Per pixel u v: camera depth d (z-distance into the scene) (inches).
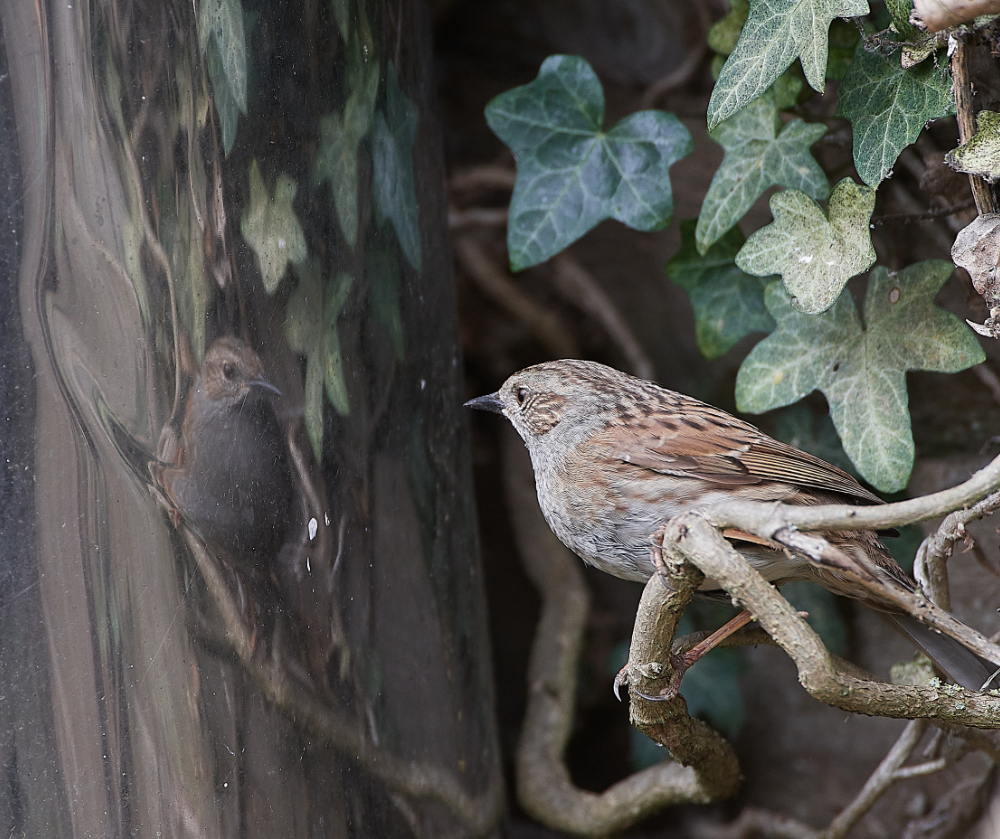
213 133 180.2
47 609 156.6
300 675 197.6
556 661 417.4
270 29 195.8
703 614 405.1
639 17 438.3
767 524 153.3
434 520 265.0
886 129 228.5
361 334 226.5
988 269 200.4
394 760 232.8
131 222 164.6
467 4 457.7
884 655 363.6
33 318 154.7
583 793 385.1
